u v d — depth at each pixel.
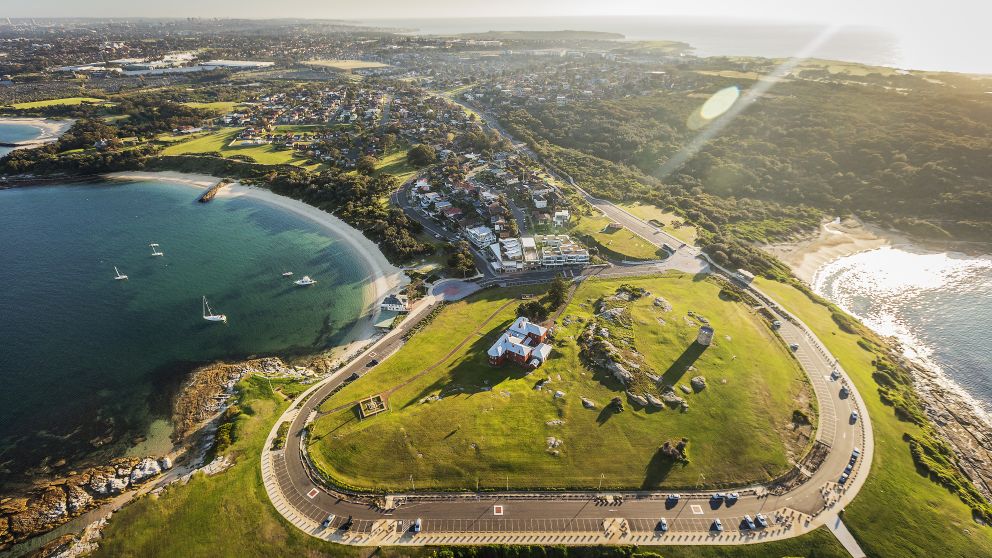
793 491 79.81
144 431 97.38
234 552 70.00
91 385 109.69
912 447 90.56
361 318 135.12
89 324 130.50
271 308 139.00
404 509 75.50
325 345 124.50
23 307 137.12
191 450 92.44
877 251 178.50
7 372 112.88
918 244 181.75
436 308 136.38
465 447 84.75
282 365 116.44
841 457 86.62
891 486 81.62
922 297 151.75
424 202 196.62
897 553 71.50
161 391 108.12
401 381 105.25
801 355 114.12
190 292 146.00
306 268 159.75
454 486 78.62
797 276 161.38
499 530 72.69
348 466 82.50
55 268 158.12
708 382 101.25
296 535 71.94
